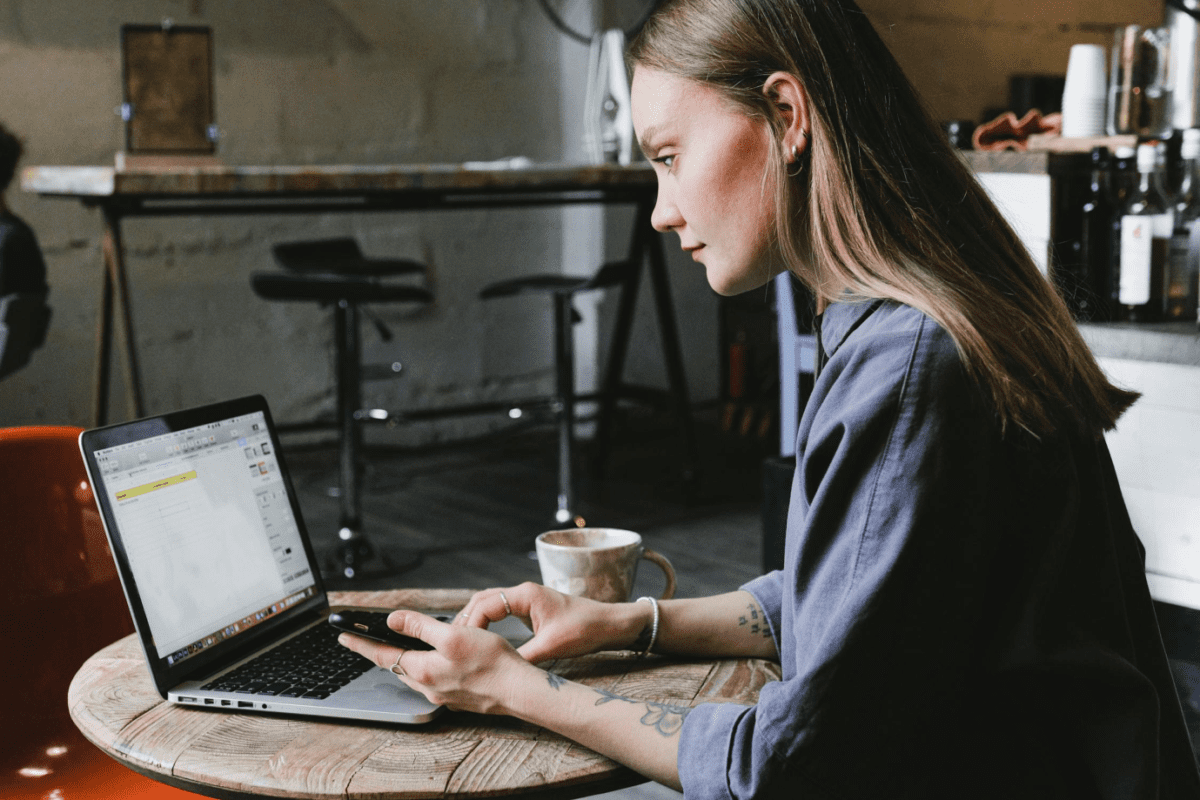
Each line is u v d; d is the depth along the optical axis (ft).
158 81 10.64
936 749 2.44
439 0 15.81
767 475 8.20
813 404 2.58
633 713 2.67
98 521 4.34
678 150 2.71
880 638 2.34
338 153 15.40
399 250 15.97
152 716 2.96
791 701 2.40
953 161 2.68
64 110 13.57
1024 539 2.45
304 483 13.83
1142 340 5.65
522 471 14.61
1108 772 2.49
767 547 8.25
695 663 3.32
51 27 13.39
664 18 2.73
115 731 2.86
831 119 2.52
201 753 2.72
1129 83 6.88
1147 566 5.73
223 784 2.60
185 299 14.48
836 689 2.35
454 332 16.49
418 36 15.81
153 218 14.14
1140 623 2.70
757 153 2.63
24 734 4.19
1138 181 6.19
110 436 3.17
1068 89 7.00
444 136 16.25
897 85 2.64
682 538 11.53
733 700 3.02
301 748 2.75
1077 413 2.52
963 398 2.36
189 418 3.49
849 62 2.56
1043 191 6.28
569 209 17.28
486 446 16.07
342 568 10.50
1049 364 2.49
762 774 2.40
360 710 2.87
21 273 10.50
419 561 10.80
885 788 2.39
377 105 15.62
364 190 9.98
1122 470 5.77
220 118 14.49
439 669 2.85
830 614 2.42
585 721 2.69
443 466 14.96
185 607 3.21
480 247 16.62
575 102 17.20
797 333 10.16
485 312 16.75
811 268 2.69
